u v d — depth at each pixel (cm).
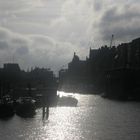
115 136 13162
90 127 15350
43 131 13912
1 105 16962
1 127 14388
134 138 12769
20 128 14262
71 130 14475
